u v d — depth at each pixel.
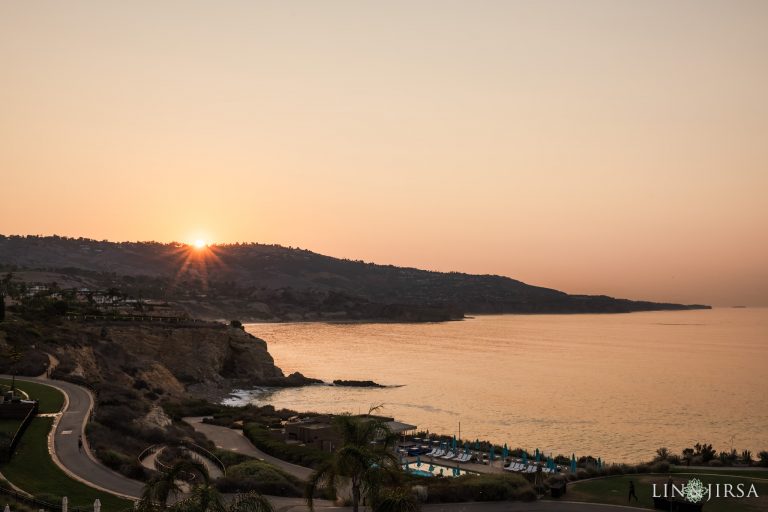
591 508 45.09
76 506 38.31
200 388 143.75
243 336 178.25
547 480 51.88
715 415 122.38
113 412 66.56
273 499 46.22
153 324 156.00
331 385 159.75
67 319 143.88
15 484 42.09
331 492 37.62
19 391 71.44
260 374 168.25
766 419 118.81
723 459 66.19
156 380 124.19
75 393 74.19
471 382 165.88
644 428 109.31
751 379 179.62
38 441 52.69
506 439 99.19
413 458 73.31
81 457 49.47
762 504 46.47
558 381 170.12
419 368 196.00
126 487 43.84
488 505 45.75
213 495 28.59
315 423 81.12
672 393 151.00
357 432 38.09
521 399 138.88
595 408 128.50
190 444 65.06
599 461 71.25
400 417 116.19
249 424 84.62
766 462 63.56
